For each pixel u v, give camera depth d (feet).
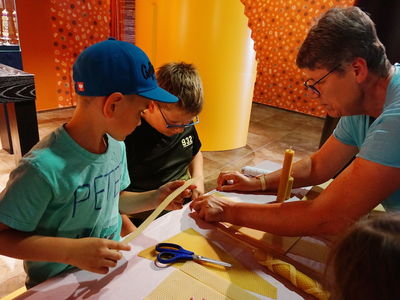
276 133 13.89
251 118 15.89
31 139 6.72
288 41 16.71
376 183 2.35
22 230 2.04
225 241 2.74
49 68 12.90
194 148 4.90
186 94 3.61
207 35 9.32
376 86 2.69
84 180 2.28
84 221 2.46
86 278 2.17
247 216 2.91
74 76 2.11
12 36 9.03
